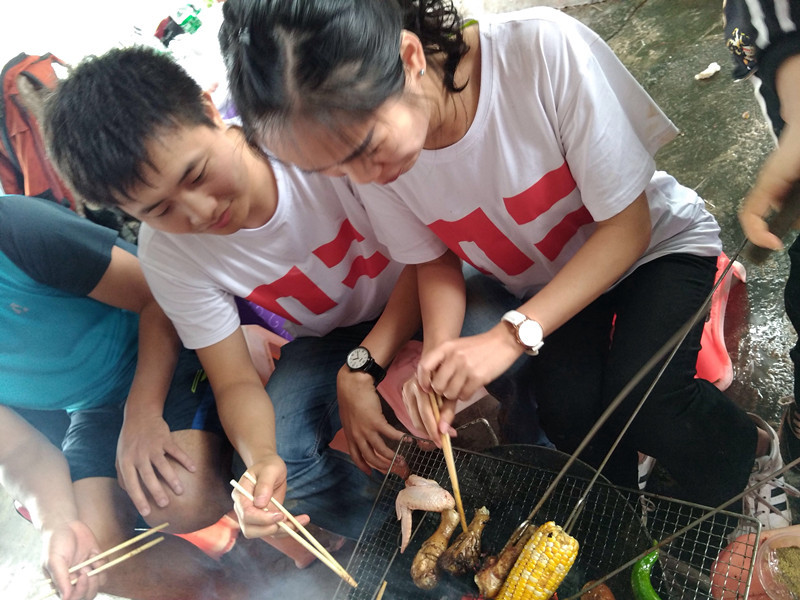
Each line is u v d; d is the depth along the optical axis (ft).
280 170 4.90
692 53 8.30
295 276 5.61
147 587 6.31
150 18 10.41
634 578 3.79
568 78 3.94
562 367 4.96
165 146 3.76
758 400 5.74
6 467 6.01
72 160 3.89
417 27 3.73
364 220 5.42
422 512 4.82
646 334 4.56
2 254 5.66
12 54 10.75
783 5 3.52
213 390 5.90
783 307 6.05
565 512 4.35
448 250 5.39
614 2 9.68
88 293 6.11
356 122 2.99
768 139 6.95
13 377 6.02
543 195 4.56
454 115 4.15
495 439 5.64
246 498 4.68
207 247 5.19
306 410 6.07
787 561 3.80
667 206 4.79
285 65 2.90
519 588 3.92
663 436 4.54
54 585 5.17
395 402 5.55
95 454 6.28
